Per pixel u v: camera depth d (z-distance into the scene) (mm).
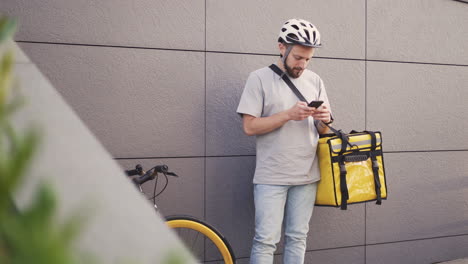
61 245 200
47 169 443
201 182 3547
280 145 3055
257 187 3141
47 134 530
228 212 3633
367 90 4031
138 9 3342
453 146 4406
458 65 4387
